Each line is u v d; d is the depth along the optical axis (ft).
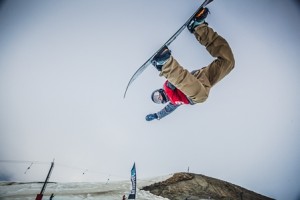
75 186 62.39
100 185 65.57
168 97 8.08
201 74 6.98
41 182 64.18
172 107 9.38
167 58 5.56
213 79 6.94
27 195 50.93
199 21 6.89
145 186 68.08
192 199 59.72
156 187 67.26
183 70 5.74
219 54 6.90
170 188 66.69
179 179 73.97
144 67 6.82
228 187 73.77
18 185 59.11
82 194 54.90
